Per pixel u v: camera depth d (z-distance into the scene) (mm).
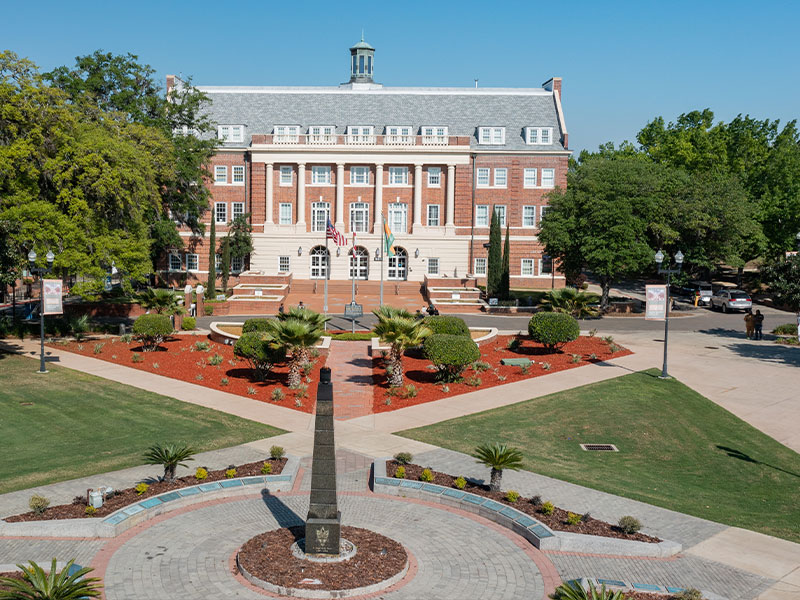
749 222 55625
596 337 40781
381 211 69312
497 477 17188
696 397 27953
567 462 20547
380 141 69938
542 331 35219
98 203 35875
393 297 62094
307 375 31047
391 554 13906
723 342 40344
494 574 13359
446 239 69125
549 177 69438
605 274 51219
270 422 23922
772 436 23391
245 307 52031
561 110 72000
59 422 23453
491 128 70375
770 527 15930
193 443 21328
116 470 18609
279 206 69500
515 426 24047
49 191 35344
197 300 49469
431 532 15328
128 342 37875
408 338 28312
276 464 18922
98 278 36406
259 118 72125
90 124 37969
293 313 30922
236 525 15398
